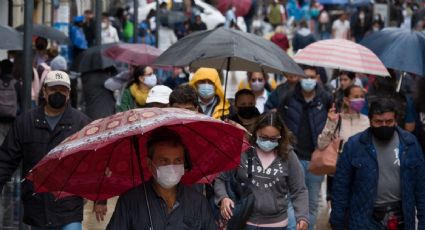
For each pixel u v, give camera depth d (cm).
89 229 1452
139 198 712
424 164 998
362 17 4278
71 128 1002
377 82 1494
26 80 1199
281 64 1128
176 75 2303
